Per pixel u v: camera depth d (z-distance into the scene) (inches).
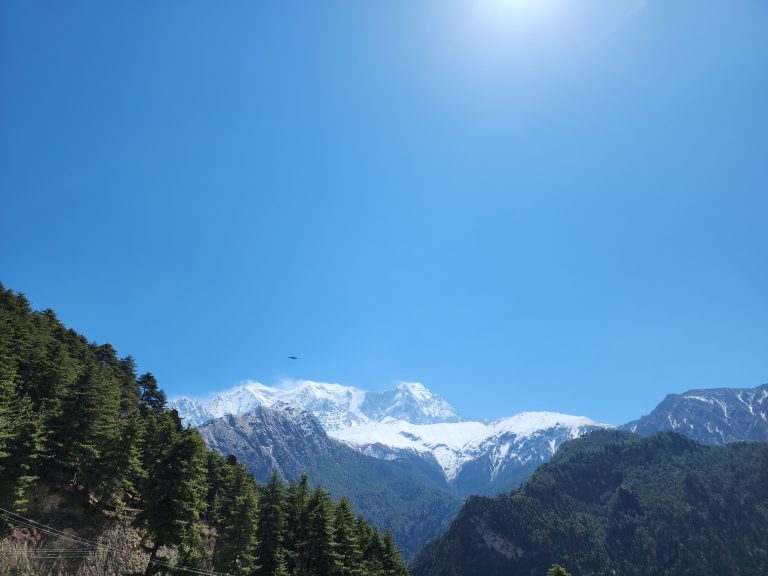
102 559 2544.3
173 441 2628.0
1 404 2591.0
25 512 2539.4
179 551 2706.7
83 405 2925.7
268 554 2854.3
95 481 2881.4
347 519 3577.8
